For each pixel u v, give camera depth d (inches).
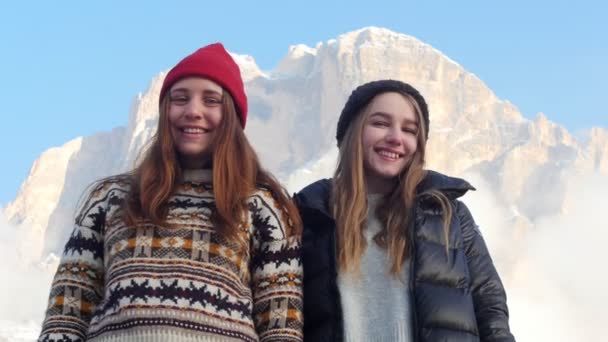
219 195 201.0
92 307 201.5
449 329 213.3
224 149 206.4
